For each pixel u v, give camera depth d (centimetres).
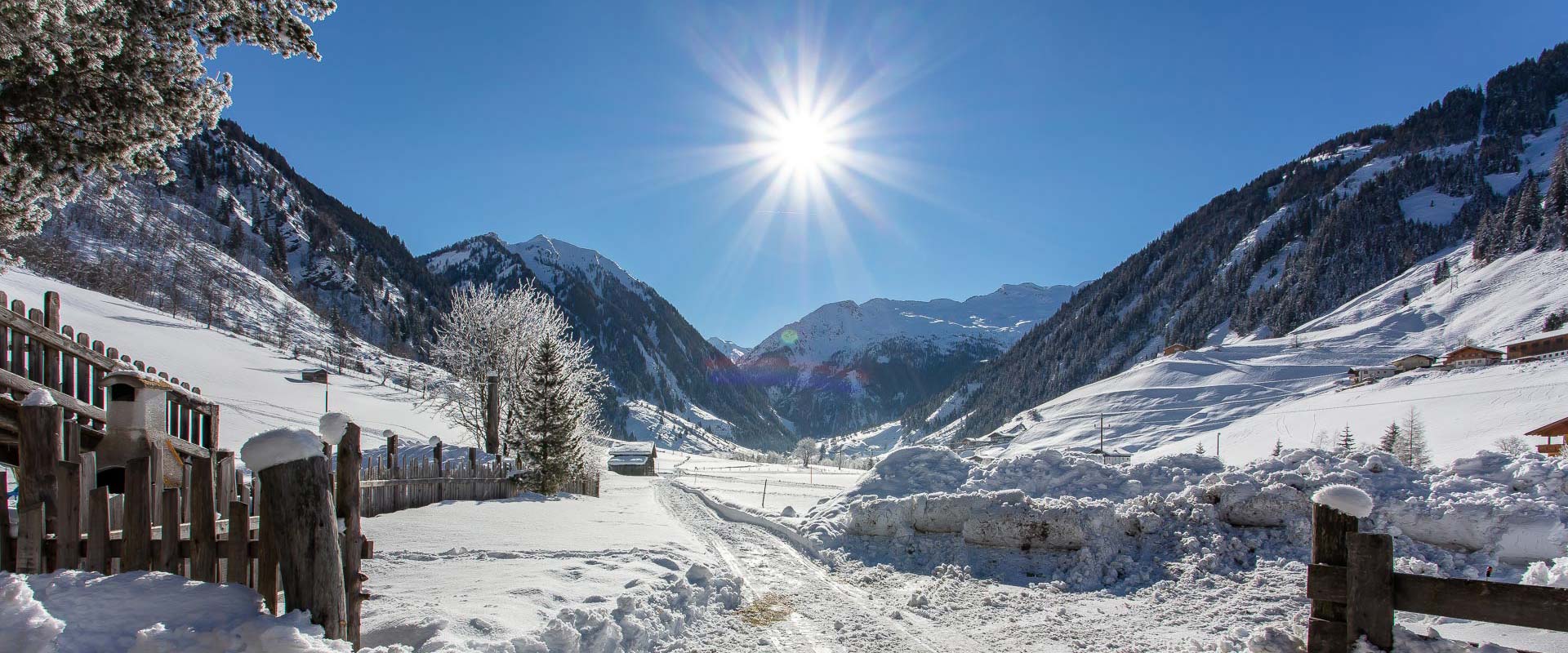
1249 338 19438
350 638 406
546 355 2161
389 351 17175
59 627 310
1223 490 940
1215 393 12038
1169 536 927
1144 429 10925
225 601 344
